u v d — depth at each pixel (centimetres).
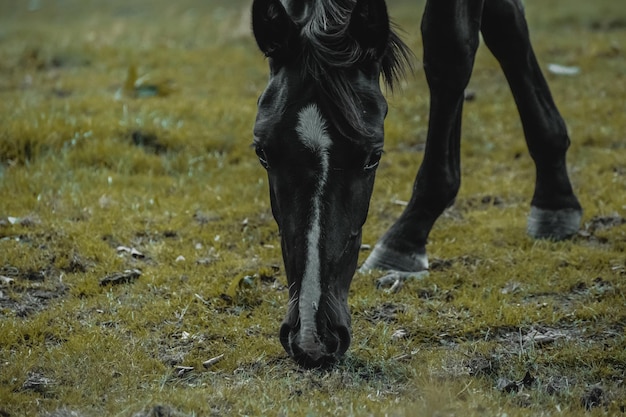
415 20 2005
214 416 559
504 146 1206
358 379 614
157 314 727
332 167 521
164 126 1198
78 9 2805
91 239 875
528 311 722
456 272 817
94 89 1452
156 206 984
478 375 621
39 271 817
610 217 943
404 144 1235
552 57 1614
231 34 1902
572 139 1198
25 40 1859
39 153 1097
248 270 815
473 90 1456
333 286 524
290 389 597
